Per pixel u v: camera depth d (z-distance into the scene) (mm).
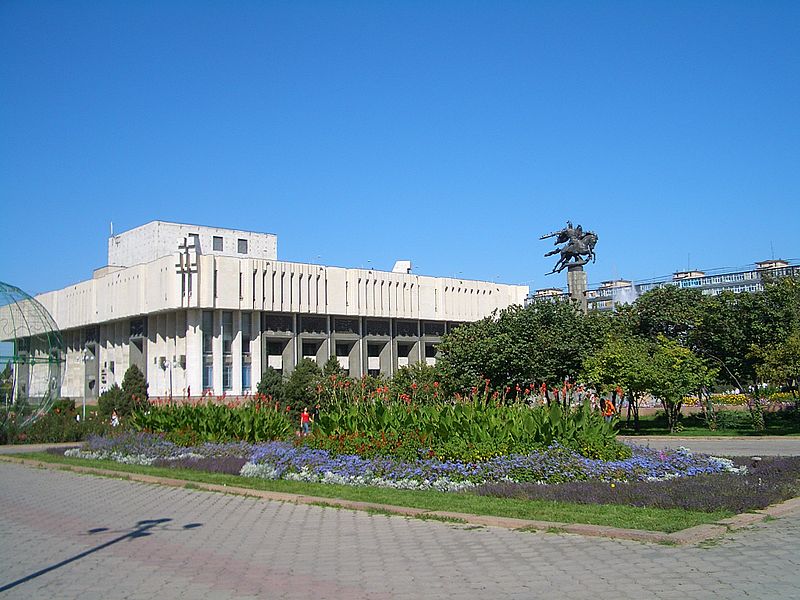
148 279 63531
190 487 15797
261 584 7707
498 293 80125
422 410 17531
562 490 12641
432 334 75688
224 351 61438
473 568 8047
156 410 25734
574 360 34219
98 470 19266
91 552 9594
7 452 27969
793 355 33344
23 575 8406
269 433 22469
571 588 7102
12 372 34000
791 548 8453
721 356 43188
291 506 12906
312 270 66312
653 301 46906
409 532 10195
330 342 67688
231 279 61375
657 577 7359
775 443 28125
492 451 14922
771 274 54094
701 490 12148
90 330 74375
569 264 43438
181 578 8055
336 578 7883
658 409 48156
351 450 16906
